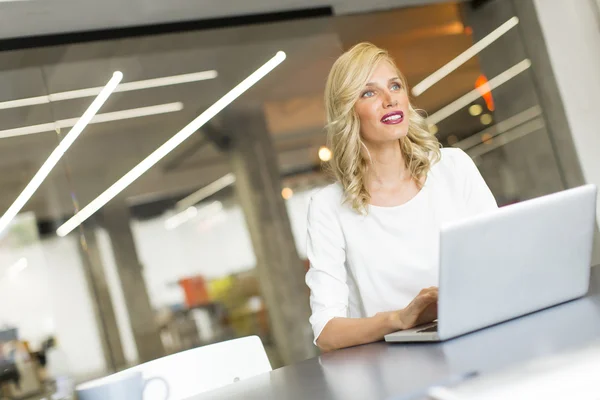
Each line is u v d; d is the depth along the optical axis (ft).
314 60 15.43
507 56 17.07
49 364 12.06
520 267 4.67
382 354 4.64
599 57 17.57
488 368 3.40
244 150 14.28
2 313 11.90
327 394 3.70
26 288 12.12
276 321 14.03
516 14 17.34
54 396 12.00
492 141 16.57
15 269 12.10
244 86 14.65
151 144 13.61
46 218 12.48
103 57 13.73
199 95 14.26
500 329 4.51
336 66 6.79
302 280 14.33
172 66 14.20
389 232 6.51
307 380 4.30
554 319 4.41
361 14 16.08
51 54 13.38
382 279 6.46
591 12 17.57
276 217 14.26
